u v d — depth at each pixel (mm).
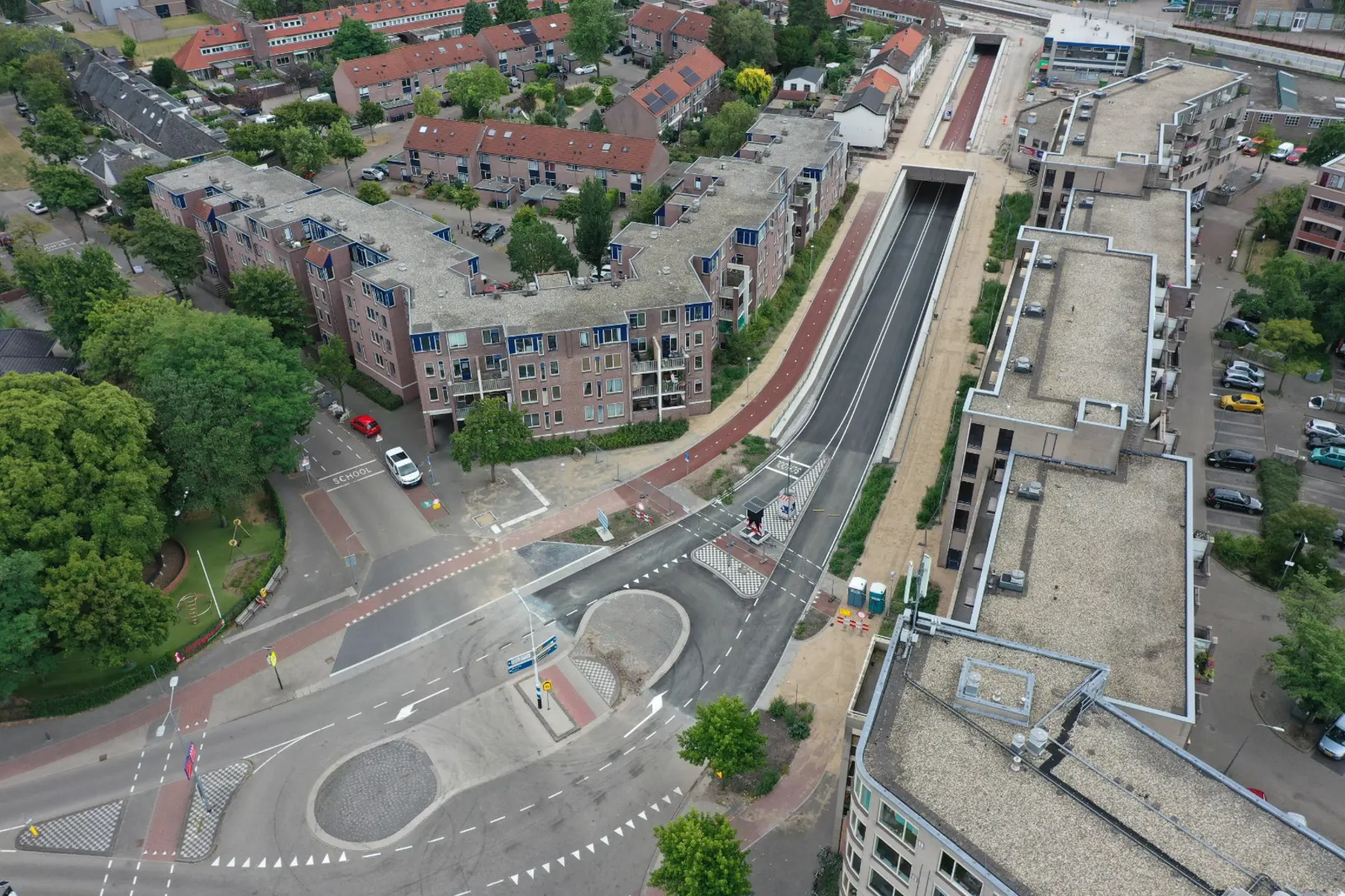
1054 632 71750
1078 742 61469
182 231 152375
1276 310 136125
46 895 76438
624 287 126688
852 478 120438
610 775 85250
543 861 78562
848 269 165500
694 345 126562
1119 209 136750
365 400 135875
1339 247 152000
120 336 118750
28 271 154750
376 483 120625
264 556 109875
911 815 56375
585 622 100688
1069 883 53188
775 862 77688
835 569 105875
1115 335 103000
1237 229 169625
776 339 146875
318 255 134750
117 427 97812
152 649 97625
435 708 91812
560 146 189250
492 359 120688
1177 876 53531
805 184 164750
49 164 182875
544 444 125312
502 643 98562
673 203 149875
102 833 81125
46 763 87000
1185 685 67312
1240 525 109438
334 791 84312
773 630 99312
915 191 198500
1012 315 109562
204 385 107750
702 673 94750
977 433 90938
